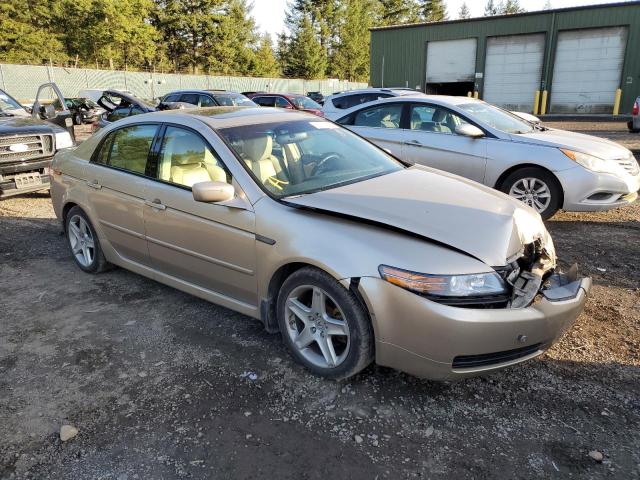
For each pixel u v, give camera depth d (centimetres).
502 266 275
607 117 2402
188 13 4969
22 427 276
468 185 366
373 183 352
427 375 273
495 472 239
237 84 3969
